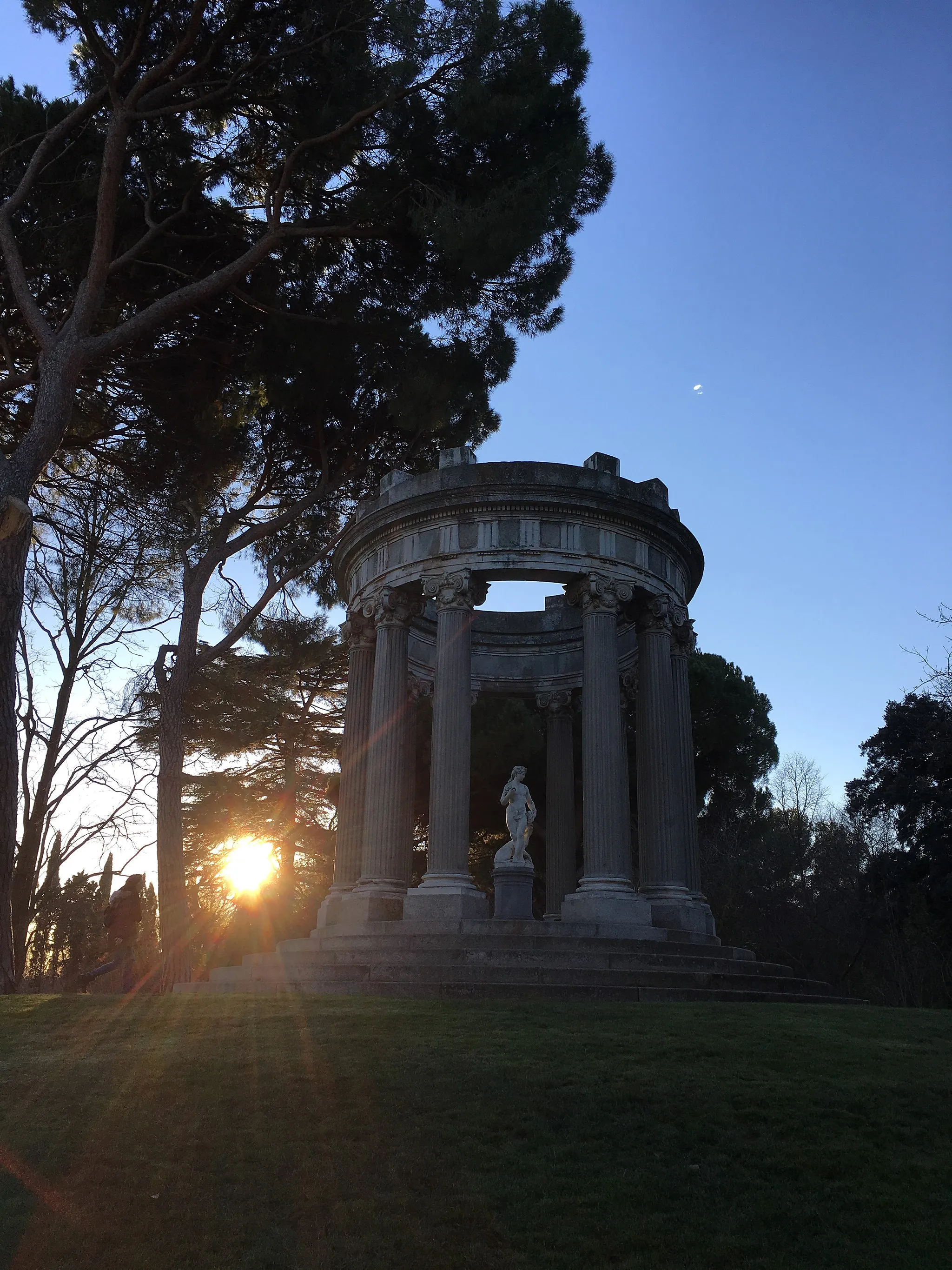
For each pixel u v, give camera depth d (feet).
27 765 136.98
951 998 160.66
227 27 91.50
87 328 93.45
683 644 105.60
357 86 95.55
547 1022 55.57
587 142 102.83
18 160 103.14
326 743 174.81
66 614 142.41
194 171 102.78
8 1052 53.42
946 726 156.97
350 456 124.67
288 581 126.93
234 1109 42.88
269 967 78.84
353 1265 31.55
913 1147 39.93
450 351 113.19
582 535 96.63
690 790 101.30
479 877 178.60
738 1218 34.17
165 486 122.21
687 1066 48.08
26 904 133.69
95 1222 34.27
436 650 112.06
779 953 177.47
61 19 95.96
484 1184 36.27
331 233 98.63
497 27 94.89
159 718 115.75
